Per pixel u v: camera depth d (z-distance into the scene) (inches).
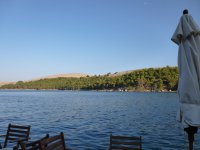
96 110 1807.3
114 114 1509.6
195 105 210.5
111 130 891.4
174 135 784.9
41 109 1865.2
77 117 1326.3
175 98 3993.6
